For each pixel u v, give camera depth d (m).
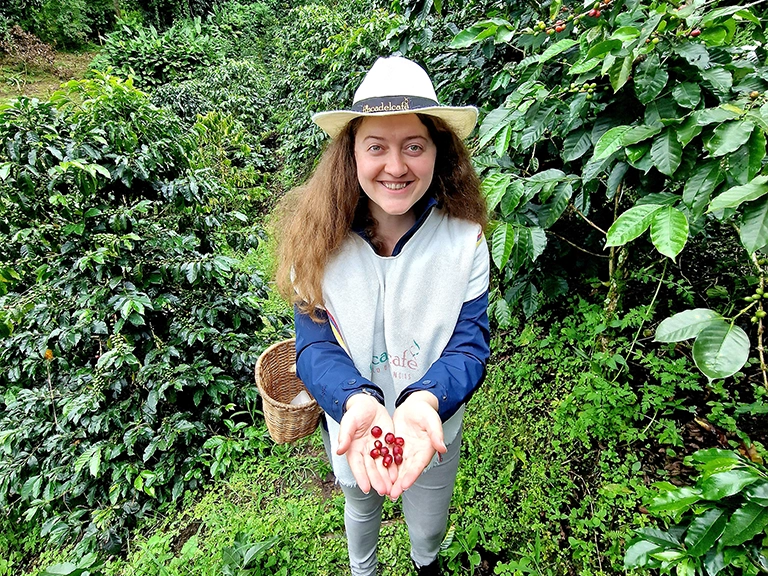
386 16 3.97
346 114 1.01
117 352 2.20
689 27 1.23
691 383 1.90
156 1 13.03
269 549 1.94
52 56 10.07
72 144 2.22
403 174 1.03
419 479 1.35
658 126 1.20
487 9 2.52
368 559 1.63
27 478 2.39
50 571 1.75
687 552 1.00
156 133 2.62
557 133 1.79
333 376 1.08
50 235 2.35
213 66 9.84
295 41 9.62
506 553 1.79
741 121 1.00
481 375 1.14
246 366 2.65
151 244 2.47
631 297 2.38
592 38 1.49
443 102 2.60
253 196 5.82
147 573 1.95
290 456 2.41
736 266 2.18
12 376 2.51
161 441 2.29
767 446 1.79
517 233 1.65
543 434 2.06
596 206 2.28
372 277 1.15
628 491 1.73
